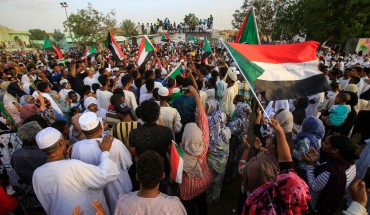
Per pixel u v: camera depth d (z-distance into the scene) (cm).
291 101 613
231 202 399
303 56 297
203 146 299
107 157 236
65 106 579
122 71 866
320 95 571
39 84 499
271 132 365
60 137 223
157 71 731
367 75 705
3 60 1558
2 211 242
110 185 264
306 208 173
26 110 394
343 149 251
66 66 1007
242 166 297
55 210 216
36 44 6012
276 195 181
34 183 213
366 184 235
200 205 328
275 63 300
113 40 902
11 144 322
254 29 402
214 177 369
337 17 2344
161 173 179
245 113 436
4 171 314
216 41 4125
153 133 289
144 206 177
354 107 468
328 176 248
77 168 214
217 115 353
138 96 617
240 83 686
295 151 313
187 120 461
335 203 253
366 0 2144
